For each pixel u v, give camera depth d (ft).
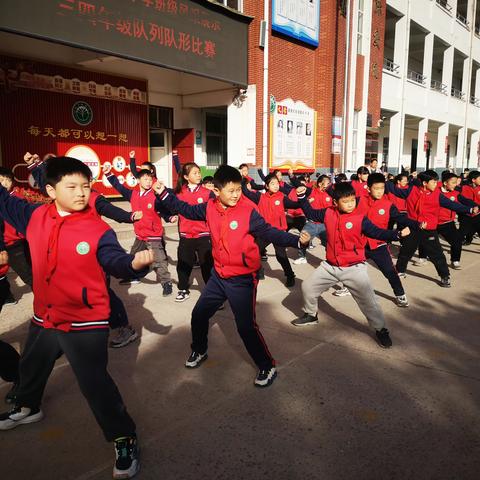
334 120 49.90
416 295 18.12
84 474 7.68
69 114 35.55
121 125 39.63
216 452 8.18
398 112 67.62
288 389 10.43
